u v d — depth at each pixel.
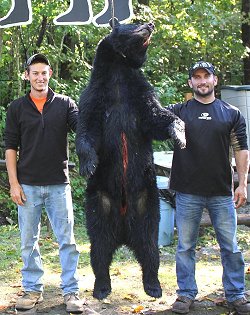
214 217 4.07
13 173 4.05
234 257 4.05
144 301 4.38
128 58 3.49
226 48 12.29
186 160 4.00
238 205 4.01
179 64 12.70
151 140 3.62
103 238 3.58
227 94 9.17
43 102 4.04
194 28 10.62
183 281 4.13
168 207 6.22
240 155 4.00
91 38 10.03
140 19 9.73
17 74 9.60
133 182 3.51
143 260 3.59
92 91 3.48
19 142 4.12
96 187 3.56
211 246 6.15
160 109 3.45
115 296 4.50
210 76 3.94
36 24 9.76
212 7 10.95
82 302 4.16
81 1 5.12
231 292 4.09
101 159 3.52
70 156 9.13
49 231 6.98
